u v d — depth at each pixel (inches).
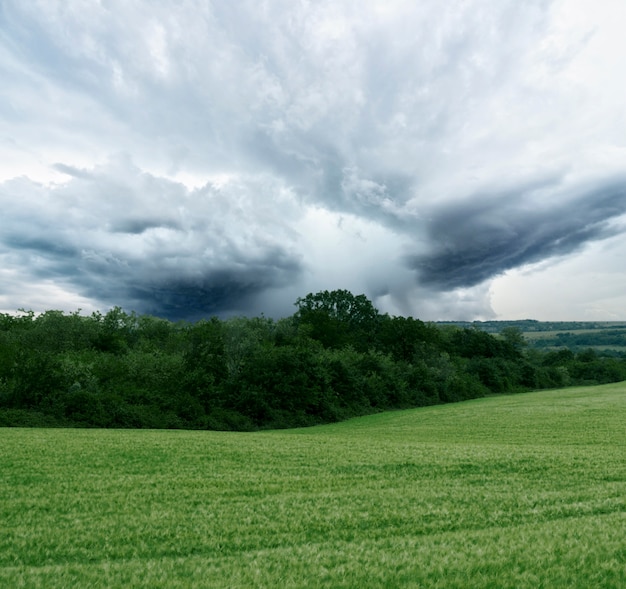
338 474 756.0
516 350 6087.6
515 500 576.1
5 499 599.8
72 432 1446.9
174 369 2635.3
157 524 494.0
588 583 312.5
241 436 1449.3
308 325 4845.0
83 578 343.3
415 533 462.3
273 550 410.0
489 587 309.7
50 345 3489.2
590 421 1742.1
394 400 3457.2
